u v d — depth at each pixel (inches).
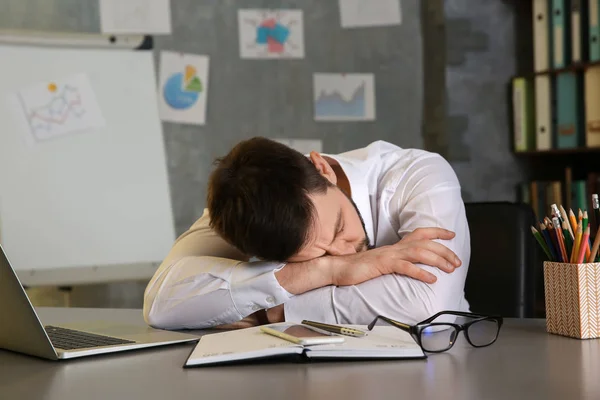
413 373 32.8
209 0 138.7
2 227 119.0
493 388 29.5
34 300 131.0
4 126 121.0
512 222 65.8
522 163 140.3
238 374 33.7
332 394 29.2
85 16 132.3
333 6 144.3
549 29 125.6
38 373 36.0
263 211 42.4
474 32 137.7
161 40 136.0
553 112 126.3
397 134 146.8
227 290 47.5
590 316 41.2
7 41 122.9
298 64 143.1
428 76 145.7
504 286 65.2
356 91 145.0
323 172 50.7
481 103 138.7
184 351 40.9
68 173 124.0
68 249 122.4
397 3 145.4
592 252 41.6
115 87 128.8
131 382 33.1
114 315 59.7
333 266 47.6
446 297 47.5
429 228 50.4
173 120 136.8
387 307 46.3
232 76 140.2
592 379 30.7
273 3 141.8
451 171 56.9
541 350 37.9
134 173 128.0
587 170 137.3
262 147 44.5
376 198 56.9
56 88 124.9
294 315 47.4
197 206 138.3
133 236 126.6
